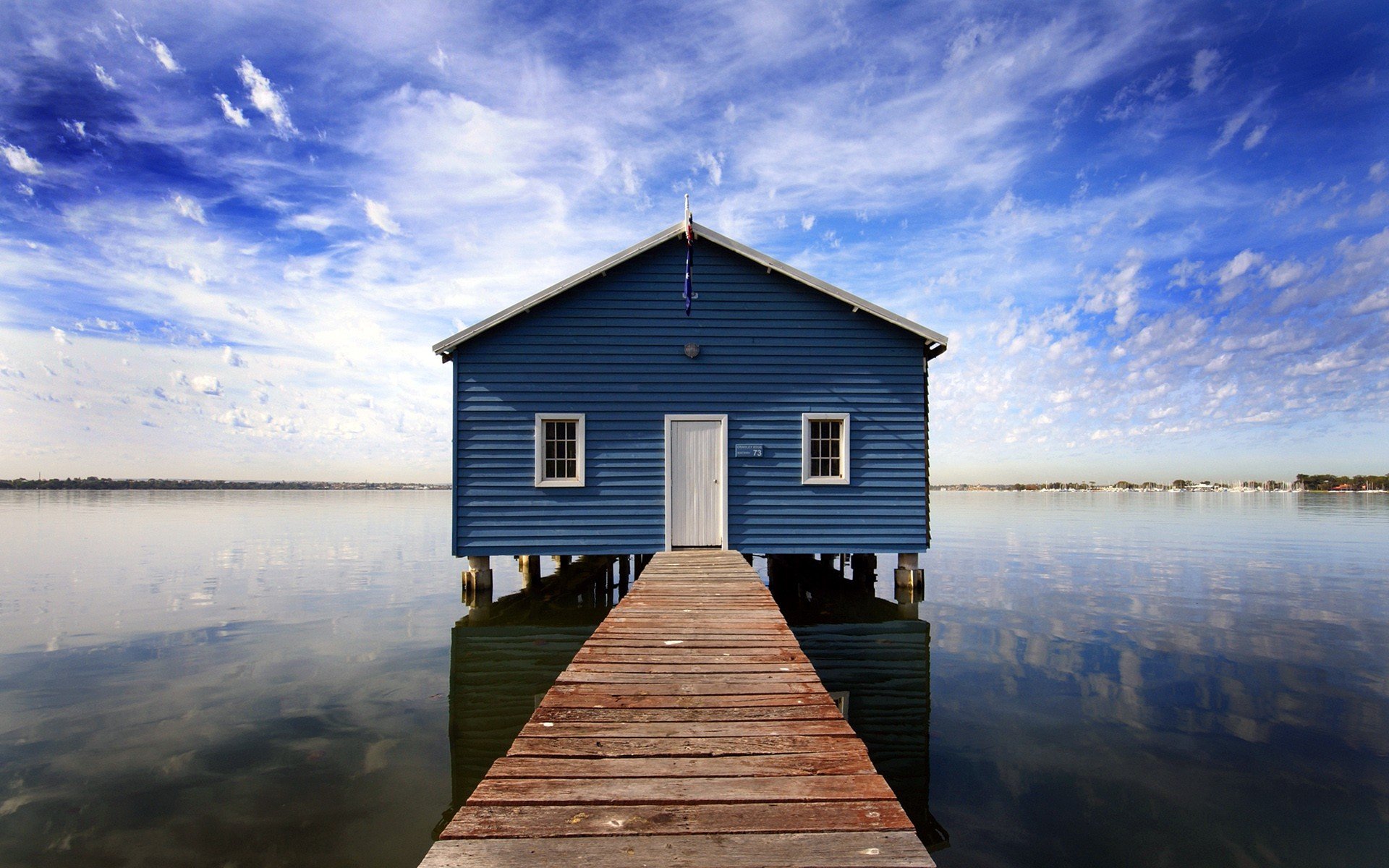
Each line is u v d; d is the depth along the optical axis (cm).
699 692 394
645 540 1119
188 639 971
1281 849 395
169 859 385
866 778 279
